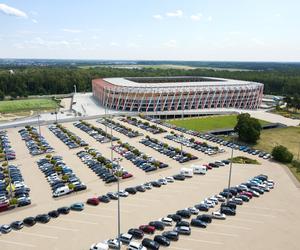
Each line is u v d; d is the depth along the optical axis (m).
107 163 96.19
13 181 83.88
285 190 80.94
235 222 65.31
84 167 96.44
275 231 61.91
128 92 188.00
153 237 59.50
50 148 114.44
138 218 66.06
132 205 72.00
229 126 155.25
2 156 103.69
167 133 140.25
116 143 123.06
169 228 62.81
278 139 134.25
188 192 79.06
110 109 195.25
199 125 158.12
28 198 73.56
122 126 149.12
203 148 115.56
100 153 110.00
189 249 55.94
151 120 166.38
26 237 59.28
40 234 60.25
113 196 75.19
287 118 177.38
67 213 68.00
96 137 130.38
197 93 195.12
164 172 92.75
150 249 55.97
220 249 55.91
